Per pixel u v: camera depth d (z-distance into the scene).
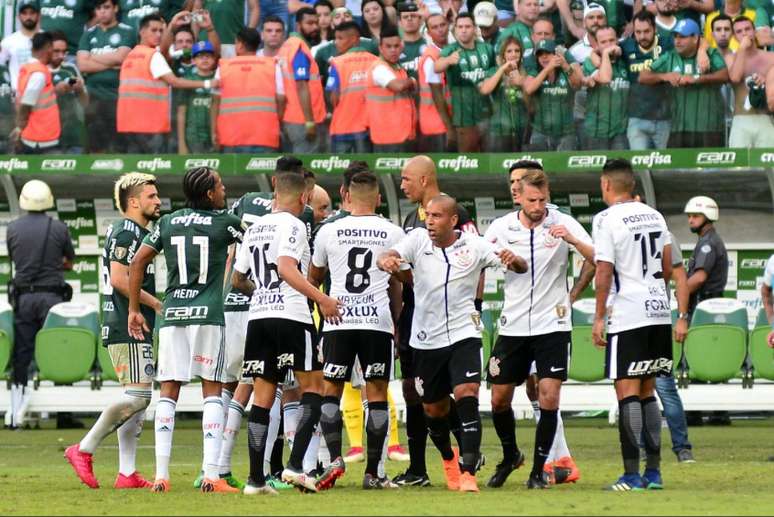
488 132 57.72
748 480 34.22
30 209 55.44
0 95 59.41
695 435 51.12
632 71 56.75
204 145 58.84
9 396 56.81
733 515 24.61
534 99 57.31
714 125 56.31
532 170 31.92
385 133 58.00
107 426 32.44
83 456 32.56
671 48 56.41
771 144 56.09
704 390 54.06
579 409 55.28
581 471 37.34
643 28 56.47
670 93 56.44
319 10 59.03
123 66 58.94
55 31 58.91
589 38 57.12
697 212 52.53
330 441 31.69
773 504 27.05
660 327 30.95
